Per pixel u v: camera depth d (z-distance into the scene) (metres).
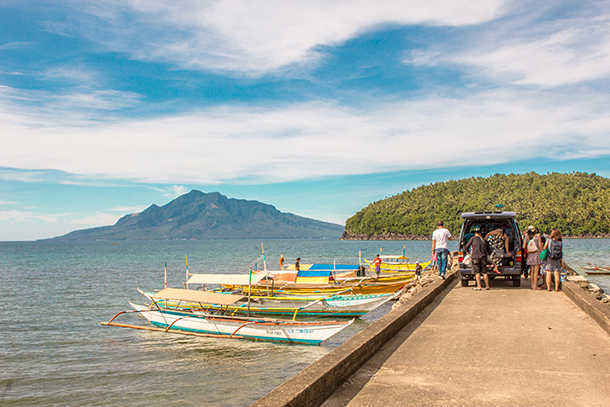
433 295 11.21
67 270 54.31
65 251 131.50
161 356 15.47
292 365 14.30
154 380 13.16
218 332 17.92
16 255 102.06
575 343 6.53
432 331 7.53
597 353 5.99
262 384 12.67
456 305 10.20
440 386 4.83
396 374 5.28
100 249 152.00
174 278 43.19
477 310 9.48
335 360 4.96
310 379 4.31
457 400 4.41
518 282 13.24
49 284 38.09
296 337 16.59
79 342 17.48
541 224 192.75
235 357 15.18
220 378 13.20
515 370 5.33
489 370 5.35
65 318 22.44
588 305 8.56
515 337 6.98
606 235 183.75
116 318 22.34
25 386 12.84
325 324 16.08
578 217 189.12
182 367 14.27
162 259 80.56
